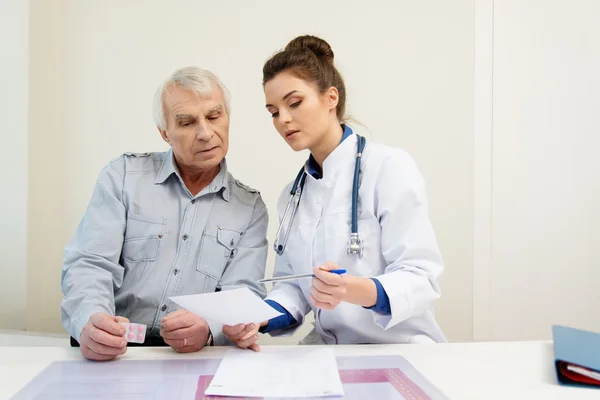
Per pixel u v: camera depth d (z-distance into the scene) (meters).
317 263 1.24
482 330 2.09
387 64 2.06
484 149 2.10
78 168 1.97
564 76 2.13
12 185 1.87
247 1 2.03
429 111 2.07
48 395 0.75
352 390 0.77
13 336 1.69
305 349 1.02
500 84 2.11
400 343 1.18
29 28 1.88
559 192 2.13
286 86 1.19
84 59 1.97
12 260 1.87
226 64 2.02
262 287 1.38
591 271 2.12
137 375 0.85
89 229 1.29
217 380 0.81
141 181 1.38
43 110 1.94
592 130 2.13
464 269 2.09
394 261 1.14
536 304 2.11
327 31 2.05
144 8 2.00
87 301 1.10
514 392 0.76
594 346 0.87
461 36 2.08
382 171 1.21
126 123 1.99
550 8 2.12
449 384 0.80
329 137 1.28
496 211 2.11
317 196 1.28
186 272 1.33
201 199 1.39
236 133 2.03
